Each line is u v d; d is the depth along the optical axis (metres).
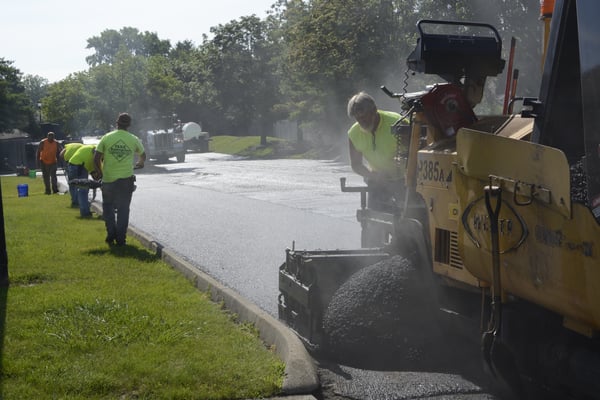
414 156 5.65
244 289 8.37
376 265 5.77
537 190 3.88
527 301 4.27
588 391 3.95
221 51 69.06
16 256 9.62
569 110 4.28
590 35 3.76
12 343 5.60
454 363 5.43
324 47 39.31
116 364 5.09
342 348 5.55
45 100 58.91
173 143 48.91
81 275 8.42
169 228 13.85
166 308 6.76
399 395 4.88
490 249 4.37
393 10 36.25
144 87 51.09
